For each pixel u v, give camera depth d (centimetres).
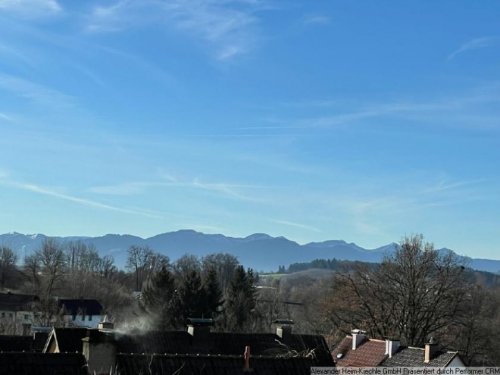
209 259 18362
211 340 4897
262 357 3378
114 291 15525
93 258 19138
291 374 3347
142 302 10356
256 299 12500
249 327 10825
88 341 3020
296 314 12800
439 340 7400
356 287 7569
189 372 3156
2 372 2842
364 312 7494
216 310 10725
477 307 8456
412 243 7369
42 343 4809
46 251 15862
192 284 10525
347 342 5947
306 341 5081
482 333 7819
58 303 12312
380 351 5503
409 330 7181
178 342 4784
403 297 7256
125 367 3053
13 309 12038
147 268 18912
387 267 7456
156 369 3106
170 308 10225
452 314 7238
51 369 2939
